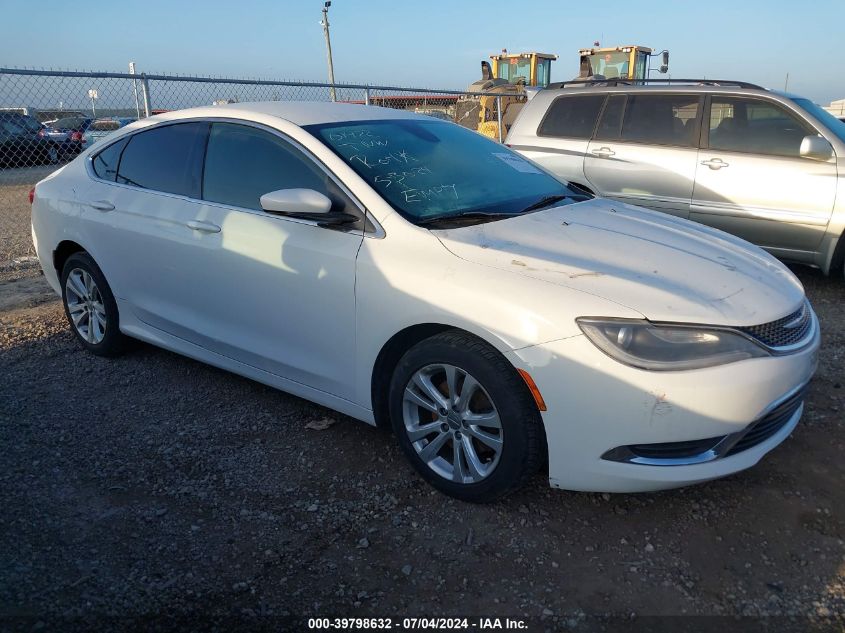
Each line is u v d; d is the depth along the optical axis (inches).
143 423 147.5
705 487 122.8
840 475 126.2
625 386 100.4
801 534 110.5
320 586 100.2
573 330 102.5
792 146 239.3
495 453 112.3
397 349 124.4
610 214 145.3
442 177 141.1
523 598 97.8
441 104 600.4
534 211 139.4
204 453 135.5
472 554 106.6
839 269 249.4
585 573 102.5
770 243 246.2
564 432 104.8
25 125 488.4
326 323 129.0
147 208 159.2
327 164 132.0
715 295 108.2
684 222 147.6
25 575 101.1
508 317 106.0
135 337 171.3
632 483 104.0
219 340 149.9
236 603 96.9
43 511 116.6
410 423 122.6
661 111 262.7
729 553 106.4
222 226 143.4
